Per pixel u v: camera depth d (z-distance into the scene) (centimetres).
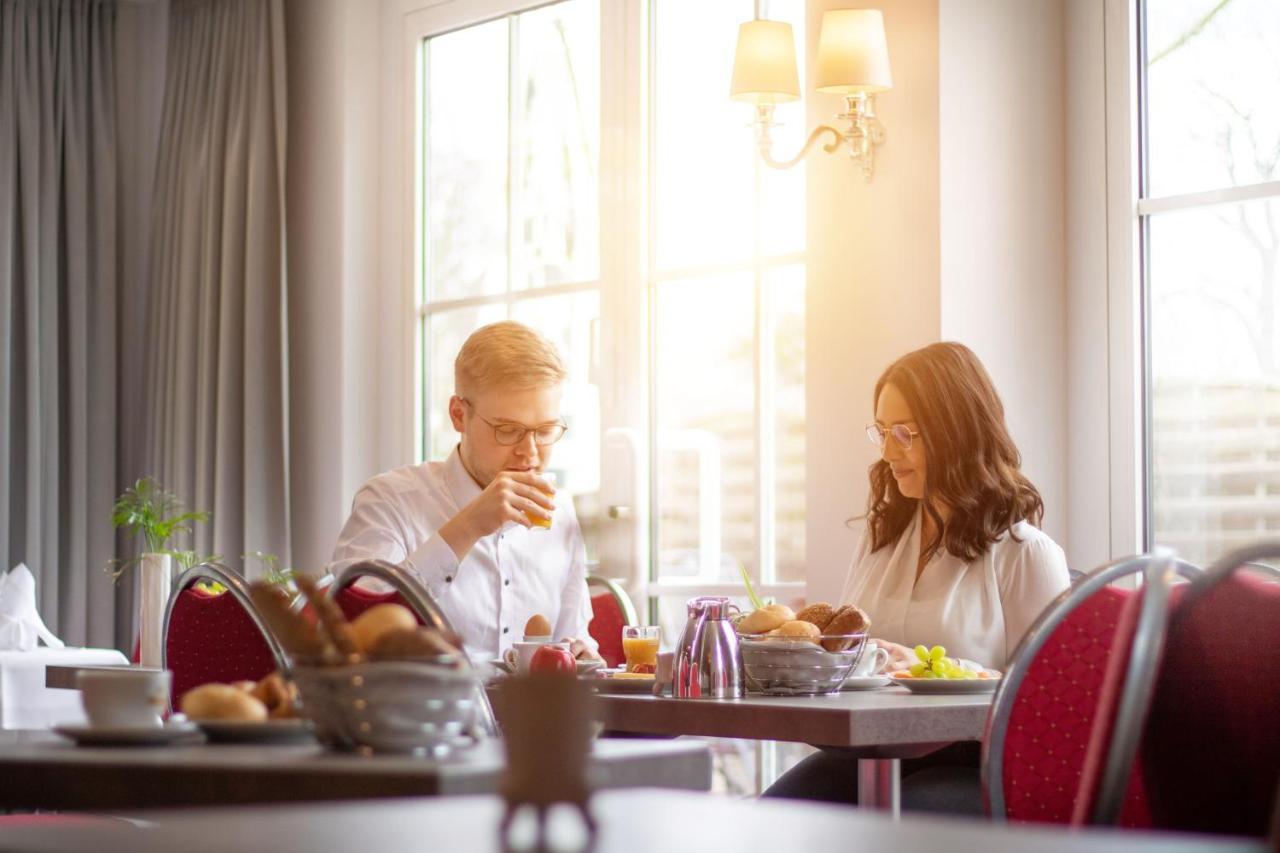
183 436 502
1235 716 138
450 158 471
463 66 468
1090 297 328
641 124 412
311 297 489
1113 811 115
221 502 484
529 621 241
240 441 487
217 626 226
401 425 477
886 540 268
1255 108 305
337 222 481
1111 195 325
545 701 83
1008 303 328
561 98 439
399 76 483
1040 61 335
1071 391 331
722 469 392
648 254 412
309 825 83
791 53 338
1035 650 147
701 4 401
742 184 390
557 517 289
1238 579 142
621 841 76
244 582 218
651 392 409
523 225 448
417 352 475
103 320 536
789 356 379
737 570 387
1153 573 120
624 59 417
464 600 272
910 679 201
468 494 280
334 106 484
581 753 83
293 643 117
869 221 336
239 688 134
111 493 533
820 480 344
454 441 468
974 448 251
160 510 507
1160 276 320
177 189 516
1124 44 322
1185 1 316
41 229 527
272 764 107
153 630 334
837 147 340
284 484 484
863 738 167
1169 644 140
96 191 538
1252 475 304
